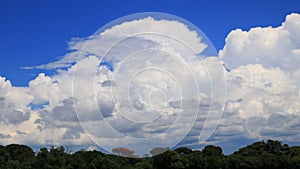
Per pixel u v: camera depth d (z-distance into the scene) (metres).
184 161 55.06
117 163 41.91
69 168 48.25
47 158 52.34
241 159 62.22
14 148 59.00
